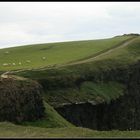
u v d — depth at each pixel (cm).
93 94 10606
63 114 9481
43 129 3847
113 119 10988
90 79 11175
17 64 11275
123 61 12756
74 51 13625
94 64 11812
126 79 12281
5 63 11469
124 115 11481
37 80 9725
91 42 15612
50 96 9681
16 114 6347
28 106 6688
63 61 11894
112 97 11144
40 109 7000
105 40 16138
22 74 9700
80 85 10719
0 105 6112
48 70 10412
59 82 10181
